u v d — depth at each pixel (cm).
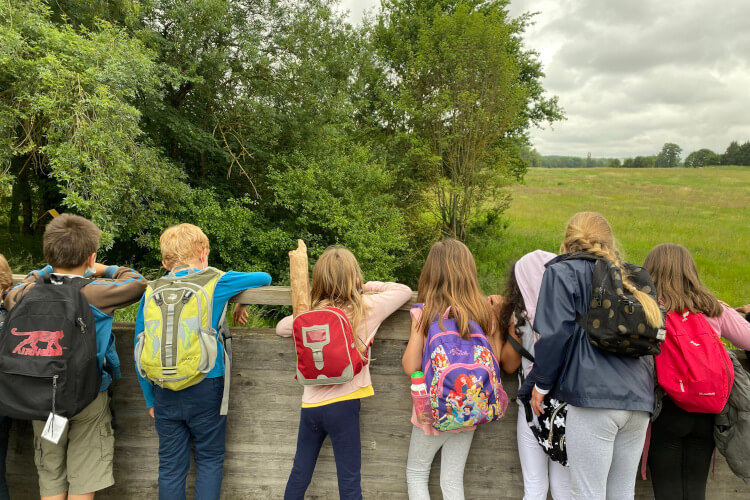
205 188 1293
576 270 185
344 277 208
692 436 212
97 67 784
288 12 1243
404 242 1478
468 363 192
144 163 898
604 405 178
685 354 192
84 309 194
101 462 218
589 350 183
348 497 208
